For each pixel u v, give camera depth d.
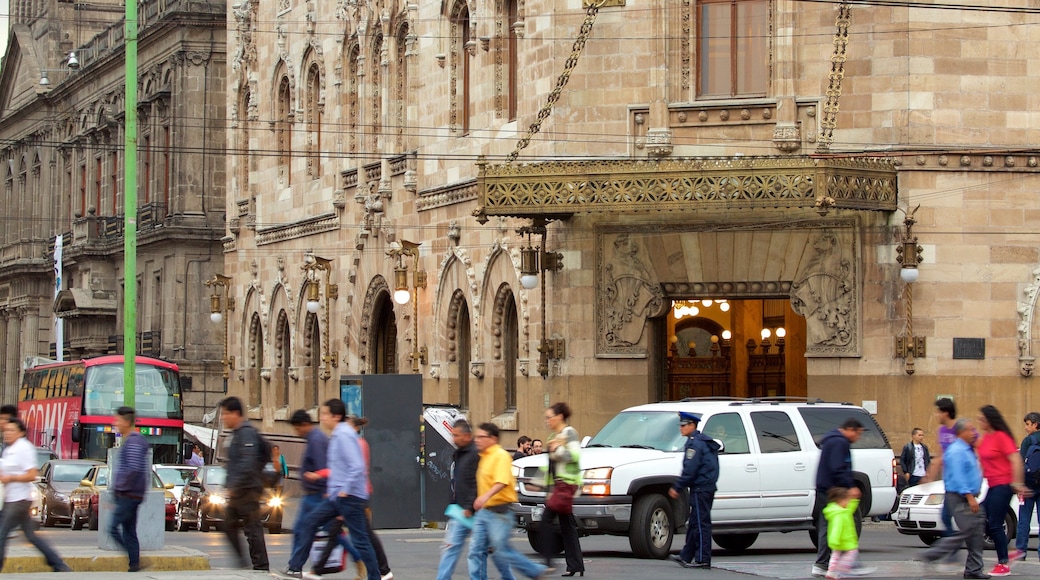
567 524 27.47
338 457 25.12
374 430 43.12
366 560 25.19
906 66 42.47
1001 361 42.44
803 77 43.12
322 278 62.38
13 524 27.17
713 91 44.09
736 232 43.47
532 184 41.88
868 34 42.78
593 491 30.45
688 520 29.30
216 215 82.38
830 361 42.91
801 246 43.06
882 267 42.53
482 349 49.34
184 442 70.50
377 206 56.94
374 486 42.94
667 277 43.94
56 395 64.81
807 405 33.03
